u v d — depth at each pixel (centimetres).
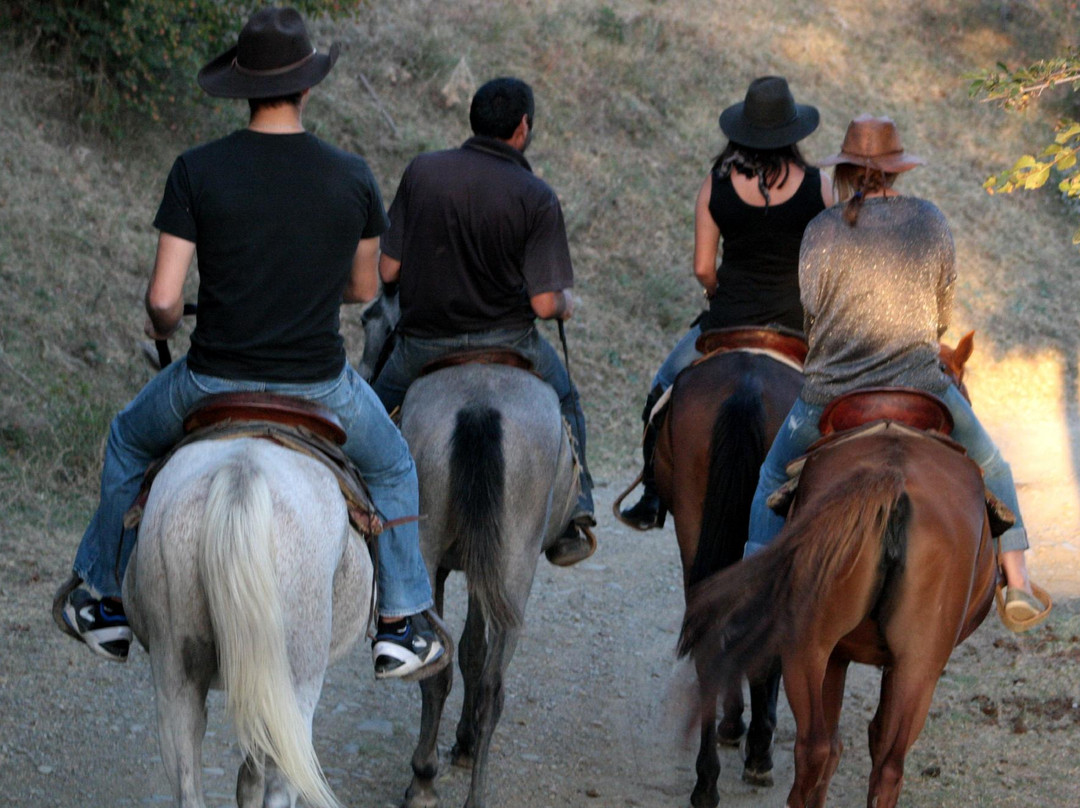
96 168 1855
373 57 2478
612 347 2105
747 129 836
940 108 3281
